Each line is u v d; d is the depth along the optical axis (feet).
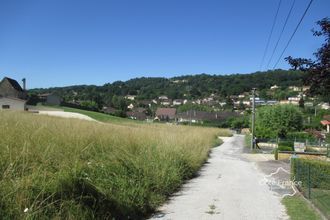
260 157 112.57
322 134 180.75
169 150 56.44
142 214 32.71
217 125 339.57
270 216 33.09
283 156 109.19
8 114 46.14
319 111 247.70
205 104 415.44
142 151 48.24
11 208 21.01
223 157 107.14
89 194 26.78
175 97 488.44
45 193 23.77
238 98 387.34
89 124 55.52
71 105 299.17
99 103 397.19
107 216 27.04
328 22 25.64
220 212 34.35
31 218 20.85
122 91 523.29
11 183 22.74
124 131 56.34
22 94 273.54
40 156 27.66
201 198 40.98
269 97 187.62
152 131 71.77
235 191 46.26
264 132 185.98
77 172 28.17
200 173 65.41
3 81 262.67
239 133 293.02
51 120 50.39
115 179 33.81
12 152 26.14
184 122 355.97
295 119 188.55
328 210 34.45
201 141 97.91
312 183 45.55
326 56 25.46
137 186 35.94
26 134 30.89
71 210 23.94
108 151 40.88
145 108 450.71
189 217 32.32
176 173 48.96
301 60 26.00
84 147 37.06
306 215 33.37
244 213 34.14
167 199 40.14
